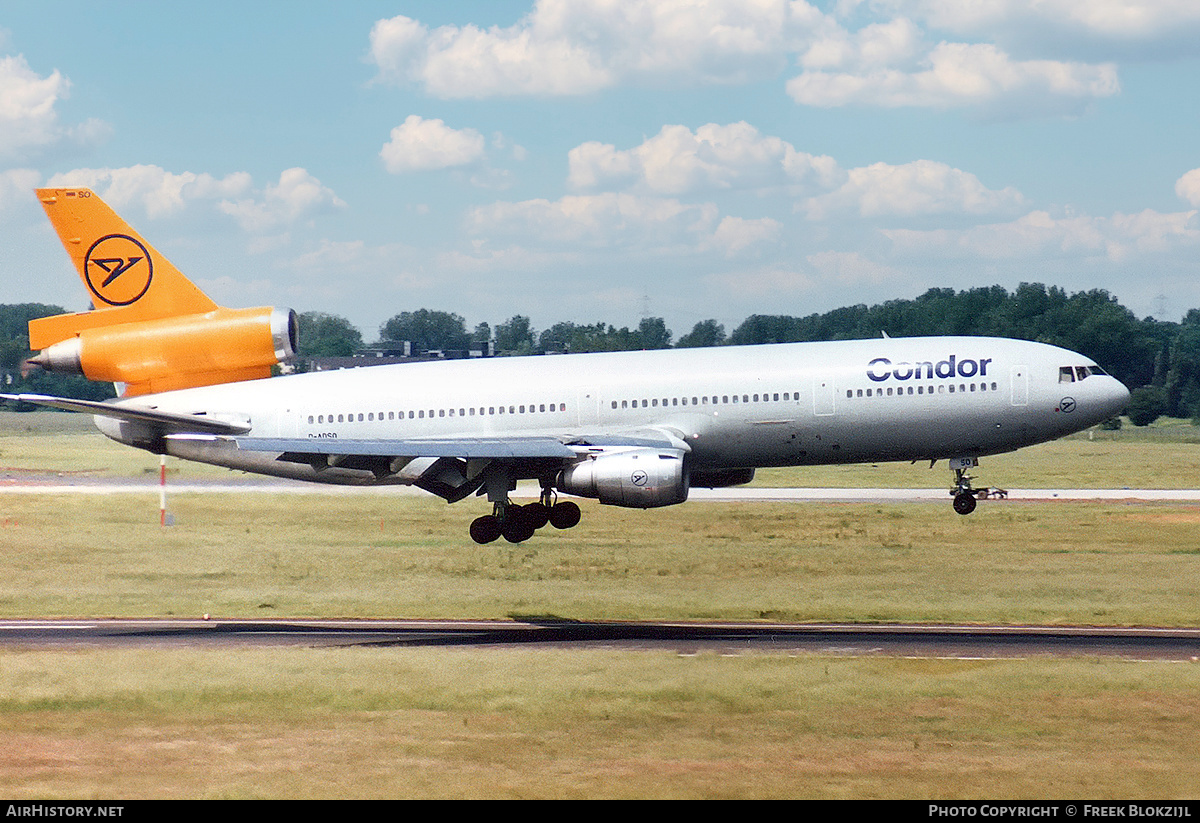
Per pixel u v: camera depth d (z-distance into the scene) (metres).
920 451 171.12
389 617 141.50
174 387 181.00
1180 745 83.75
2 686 100.62
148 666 109.12
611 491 146.88
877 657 113.00
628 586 158.75
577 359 177.25
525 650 118.19
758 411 167.75
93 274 179.50
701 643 122.44
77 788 75.00
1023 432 168.88
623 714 91.50
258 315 180.75
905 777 77.00
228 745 83.75
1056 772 77.88
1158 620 135.75
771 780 76.38
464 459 159.25
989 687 99.94
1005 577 163.88
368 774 77.44
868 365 168.25
